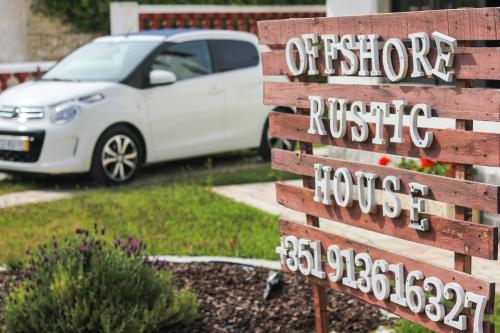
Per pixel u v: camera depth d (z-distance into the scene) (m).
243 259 8.21
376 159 11.09
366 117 5.23
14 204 11.56
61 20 22.02
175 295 6.81
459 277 4.70
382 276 5.23
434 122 9.48
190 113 13.48
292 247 6.00
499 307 6.77
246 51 14.22
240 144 14.10
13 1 20.75
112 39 14.03
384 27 5.03
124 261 6.68
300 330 6.58
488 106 4.46
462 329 4.69
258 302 7.09
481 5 9.76
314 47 5.52
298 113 5.87
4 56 20.83
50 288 6.43
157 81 13.10
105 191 12.29
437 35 4.66
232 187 12.45
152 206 11.09
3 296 7.00
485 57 4.46
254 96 14.15
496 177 9.30
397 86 4.96
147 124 13.05
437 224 4.80
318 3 23.75
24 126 12.52
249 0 23.06
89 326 6.27
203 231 9.73
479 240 4.56
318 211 5.73
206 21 19.56
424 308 4.96
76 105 12.45
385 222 5.16
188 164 14.46
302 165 5.80
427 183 4.84
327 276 5.72
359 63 5.22
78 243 7.01
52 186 12.92
